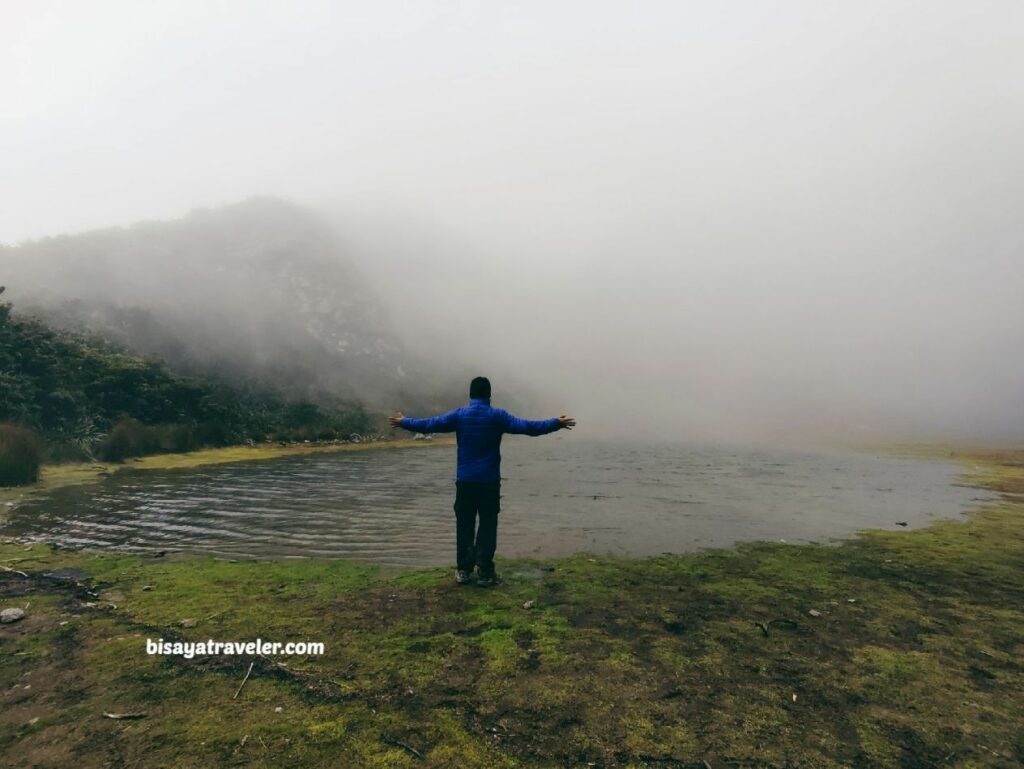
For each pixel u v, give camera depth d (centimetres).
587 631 364
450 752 228
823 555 578
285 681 288
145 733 239
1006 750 238
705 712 265
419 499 894
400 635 353
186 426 1680
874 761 229
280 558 547
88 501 861
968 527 733
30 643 333
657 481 1138
